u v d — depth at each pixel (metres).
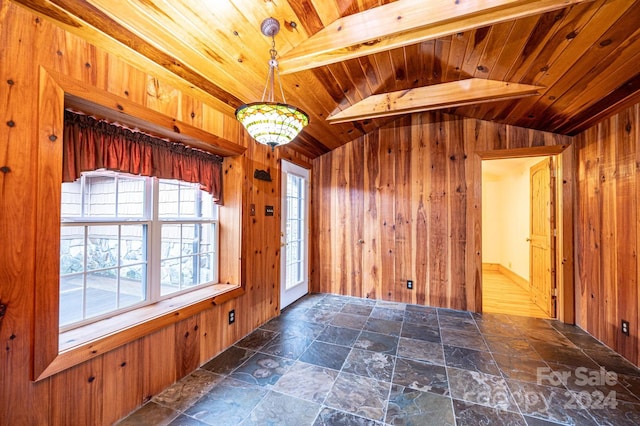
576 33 1.61
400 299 3.79
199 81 1.94
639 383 1.94
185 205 2.41
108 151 1.62
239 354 2.35
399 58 2.24
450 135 3.59
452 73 2.45
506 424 1.57
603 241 2.56
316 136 3.50
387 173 3.89
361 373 2.08
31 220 1.21
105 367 1.53
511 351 2.41
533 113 2.80
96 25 1.35
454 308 3.52
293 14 1.66
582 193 2.90
